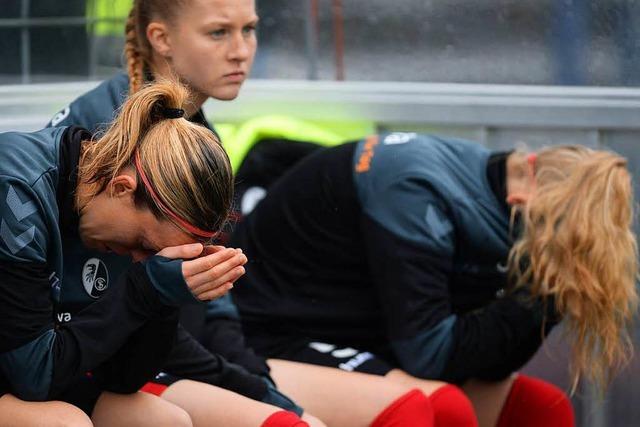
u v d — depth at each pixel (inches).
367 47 534.0
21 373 289.7
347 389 379.2
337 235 416.5
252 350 394.3
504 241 402.6
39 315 288.8
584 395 488.4
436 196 397.4
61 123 350.6
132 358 310.8
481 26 524.1
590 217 383.2
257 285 428.5
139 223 286.5
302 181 426.9
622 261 385.4
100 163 288.5
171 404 320.5
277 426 319.6
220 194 286.4
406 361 395.9
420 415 368.2
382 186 403.2
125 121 289.0
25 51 498.6
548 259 387.5
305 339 416.2
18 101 480.7
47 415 291.3
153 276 287.7
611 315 389.1
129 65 358.3
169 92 291.1
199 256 292.8
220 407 328.2
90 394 321.1
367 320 417.1
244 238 438.9
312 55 536.1
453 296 415.5
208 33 351.9
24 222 284.4
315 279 421.7
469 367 395.9
